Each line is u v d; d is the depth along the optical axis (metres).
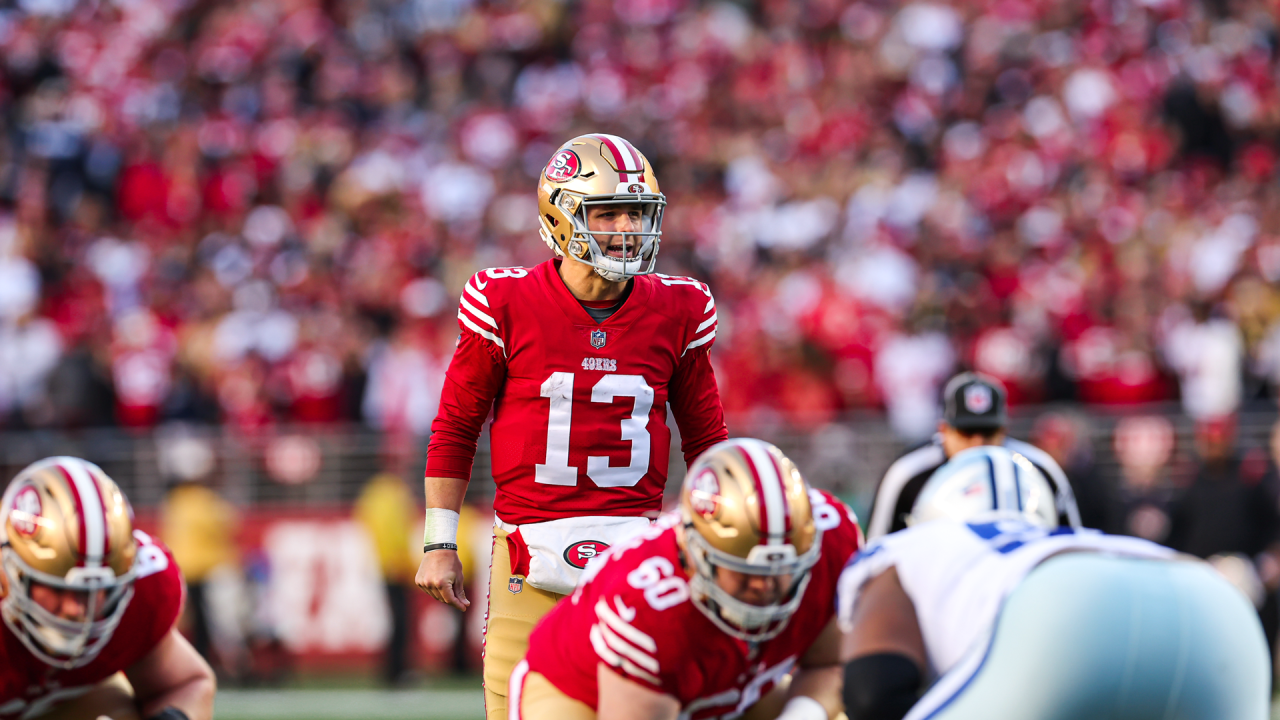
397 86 50.59
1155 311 35.84
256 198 46.12
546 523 12.59
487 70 51.62
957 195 42.94
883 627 10.02
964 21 51.38
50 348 38.66
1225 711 9.70
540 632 11.03
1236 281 35.94
